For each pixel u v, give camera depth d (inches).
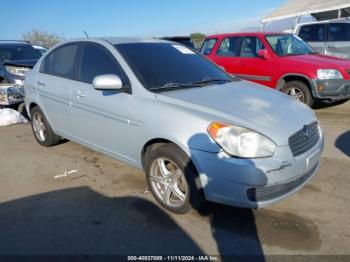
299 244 113.4
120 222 127.8
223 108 123.7
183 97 132.3
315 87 263.6
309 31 390.0
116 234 120.8
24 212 136.6
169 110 126.8
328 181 155.4
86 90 161.3
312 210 132.4
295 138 119.4
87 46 169.3
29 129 257.6
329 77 260.7
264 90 155.1
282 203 137.6
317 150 130.0
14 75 329.1
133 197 145.5
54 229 124.6
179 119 122.4
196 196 122.1
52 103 186.2
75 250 113.1
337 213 130.0
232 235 119.0
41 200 145.9
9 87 285.6
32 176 170.7
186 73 157.1
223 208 134.6
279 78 282.0
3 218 132.6
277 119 121.8
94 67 161.9
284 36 314.0
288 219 127.0
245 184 111.3
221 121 115.6
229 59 321.4
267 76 290.2
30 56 388.2
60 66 184.7
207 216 130.0
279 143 113.7
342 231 119.3
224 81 162.2
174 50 171.5
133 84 141.4
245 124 114.3
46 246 115.3
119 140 148.6
